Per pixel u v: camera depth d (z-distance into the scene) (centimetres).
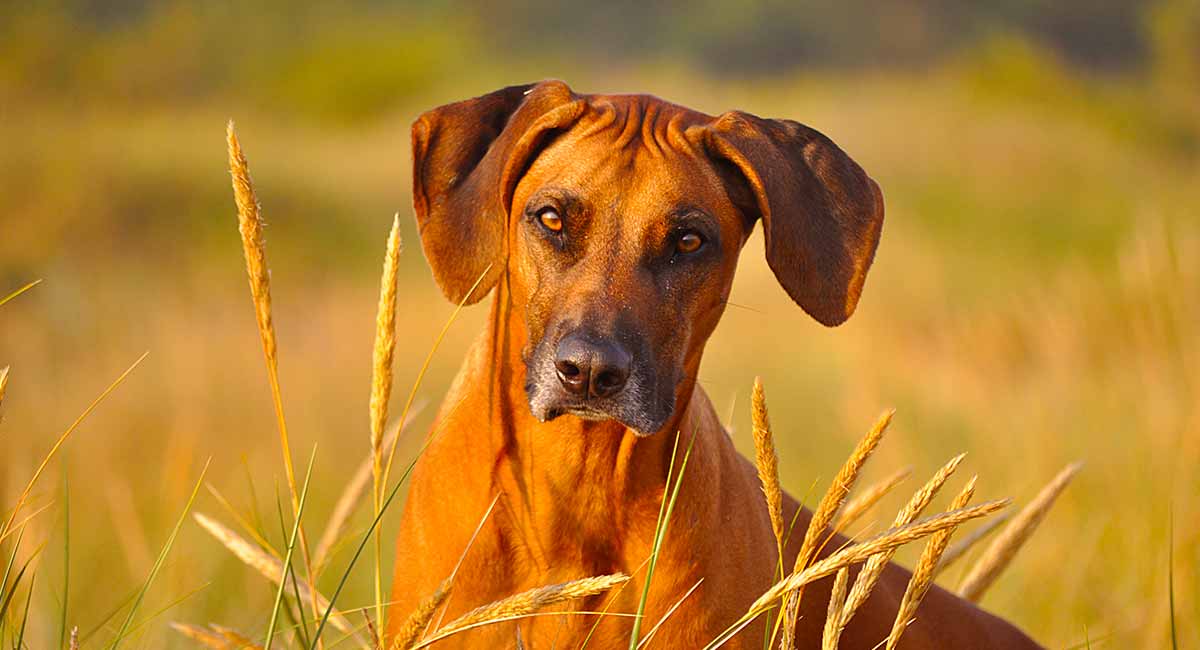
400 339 1678
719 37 8750
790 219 455
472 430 457
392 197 2908
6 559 504
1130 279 1089
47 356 1351
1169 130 4834
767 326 1800
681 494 447
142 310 1658
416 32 5697
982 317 1402
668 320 445
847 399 1188
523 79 6100
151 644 565
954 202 2864
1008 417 1022
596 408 429
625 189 445
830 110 3925
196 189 2570
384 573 775
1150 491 797
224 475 977
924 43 8131
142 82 4472
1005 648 549
